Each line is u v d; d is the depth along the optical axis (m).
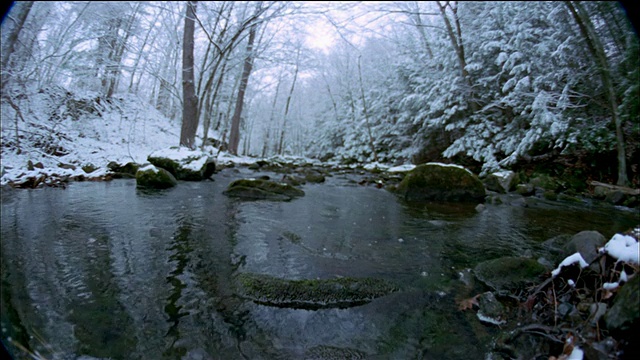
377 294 2.34
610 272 1.96
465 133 12.12
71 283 2.30
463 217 5.13
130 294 2.19
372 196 7.14
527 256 3.12
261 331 1.88
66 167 7.38
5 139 7.54
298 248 3.34
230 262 2.85
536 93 8.70
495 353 1.73
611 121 7.84
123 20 9.17
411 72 15.07
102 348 1.66
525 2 9.91
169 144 13.62
